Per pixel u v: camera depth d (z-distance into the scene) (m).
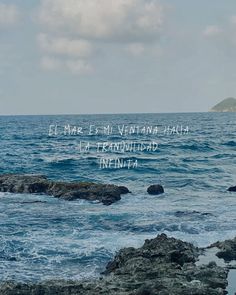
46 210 29.77
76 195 33.78
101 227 25.11
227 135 97.44
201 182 42.00
